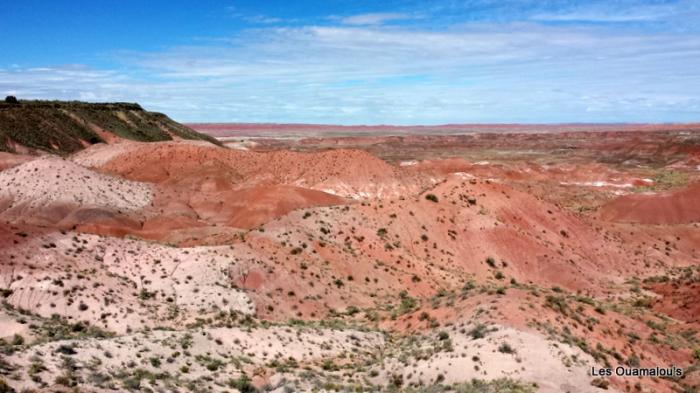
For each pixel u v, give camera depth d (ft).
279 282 171.32
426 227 237.86
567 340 107.04
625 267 245.86
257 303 160.25
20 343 105.70
